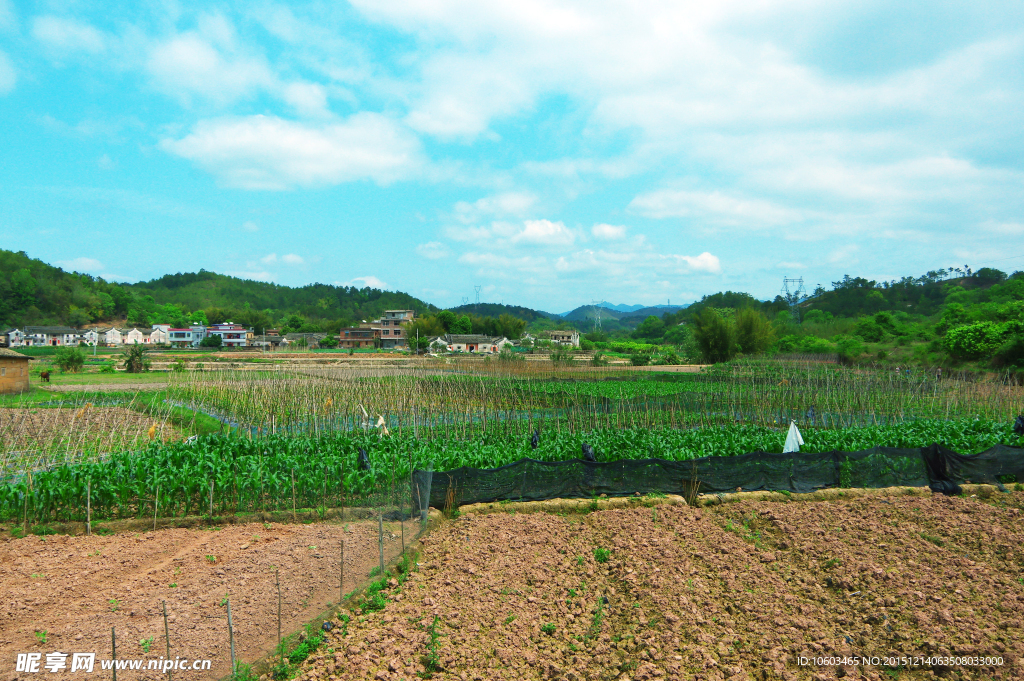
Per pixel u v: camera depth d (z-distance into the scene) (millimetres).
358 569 9625
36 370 57812
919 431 19328
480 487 13367
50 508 12336
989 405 28531
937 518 12227
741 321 74000
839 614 8312
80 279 160250
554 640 7695
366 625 7980
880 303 128875
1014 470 14680
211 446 17328
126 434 24203
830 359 62688
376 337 133750
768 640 7613
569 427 23953
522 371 54312
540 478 13602
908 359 54188
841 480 14227
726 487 14023
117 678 6422
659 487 13891
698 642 7535
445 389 37312
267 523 12336
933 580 9164
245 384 35469
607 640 7668
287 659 7078
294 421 27562
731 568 9852
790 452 14695
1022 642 7422
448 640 7539
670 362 79188
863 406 30172
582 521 12555
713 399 31859
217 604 8352
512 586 9172
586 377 49750
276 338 136500
